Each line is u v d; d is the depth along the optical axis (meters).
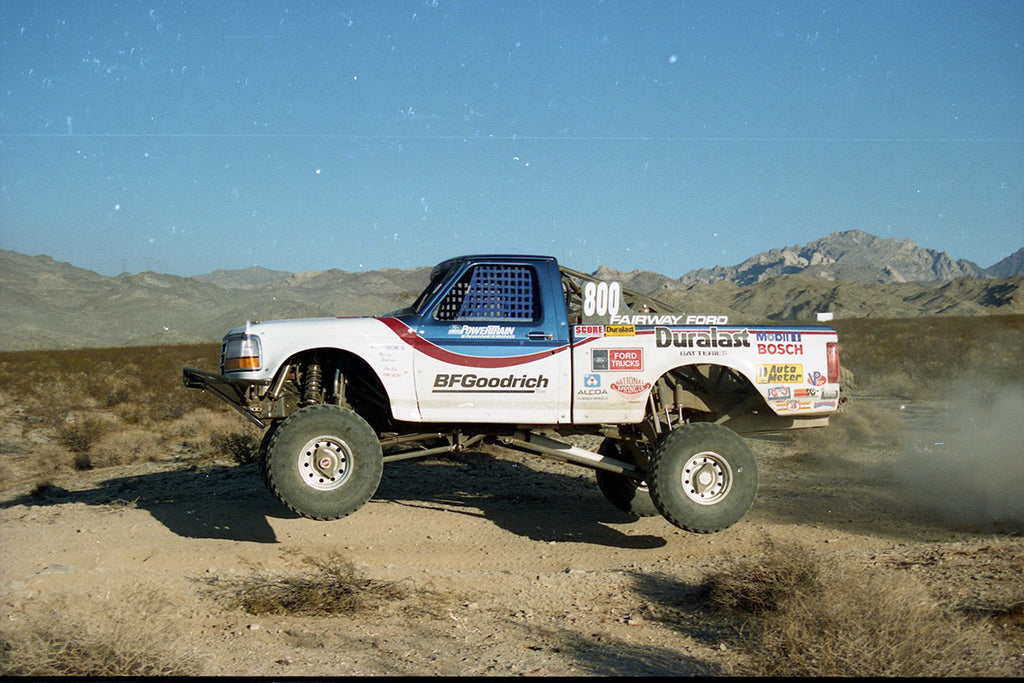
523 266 7.35
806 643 4.48
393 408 7.06
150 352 52.81
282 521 7.84
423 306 7.39
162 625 4.98
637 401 7.20
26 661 4.32
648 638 5.13
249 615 5.46
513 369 7.11
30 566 6.45
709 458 6.92
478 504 8.83
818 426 7.84
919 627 4.50
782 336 7.43
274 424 7.57
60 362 40.34
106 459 11.88
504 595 6.04
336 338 7.07
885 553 6.77
